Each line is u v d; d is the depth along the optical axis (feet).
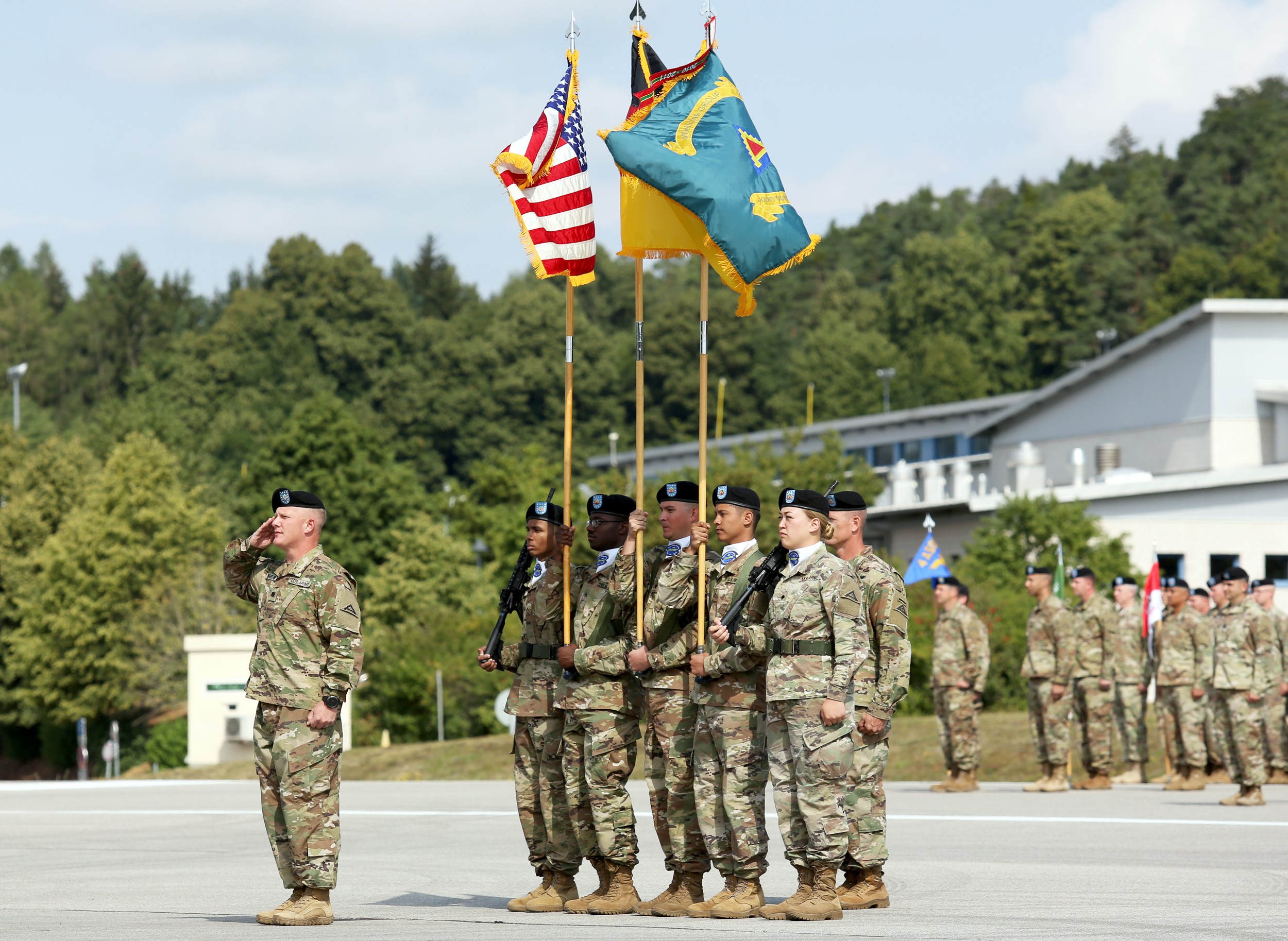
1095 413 450.71
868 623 85.05
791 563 73.97
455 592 441.27
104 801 182.60
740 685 75.05
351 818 146.92
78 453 574.15
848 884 81.41
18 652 473.67
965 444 549.95
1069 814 136.98
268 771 74.74
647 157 85.40
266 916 73.41
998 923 72.64
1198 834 119.14
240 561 77.25
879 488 456.45
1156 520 342.23
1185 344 418.51
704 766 76.07
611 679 78.79
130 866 106.32
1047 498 328.08
